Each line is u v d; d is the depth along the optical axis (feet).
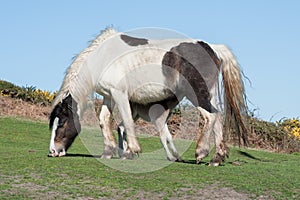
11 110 82.53
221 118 38.06
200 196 27.86
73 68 41.06
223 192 28.78
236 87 38.78
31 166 33.63
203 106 37.65
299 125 79.82
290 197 28.58
